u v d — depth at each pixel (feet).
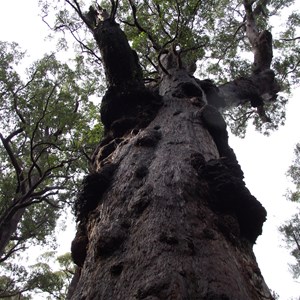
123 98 16.25
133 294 6.39
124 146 13.03
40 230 57.62
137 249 7.56
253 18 40.70
